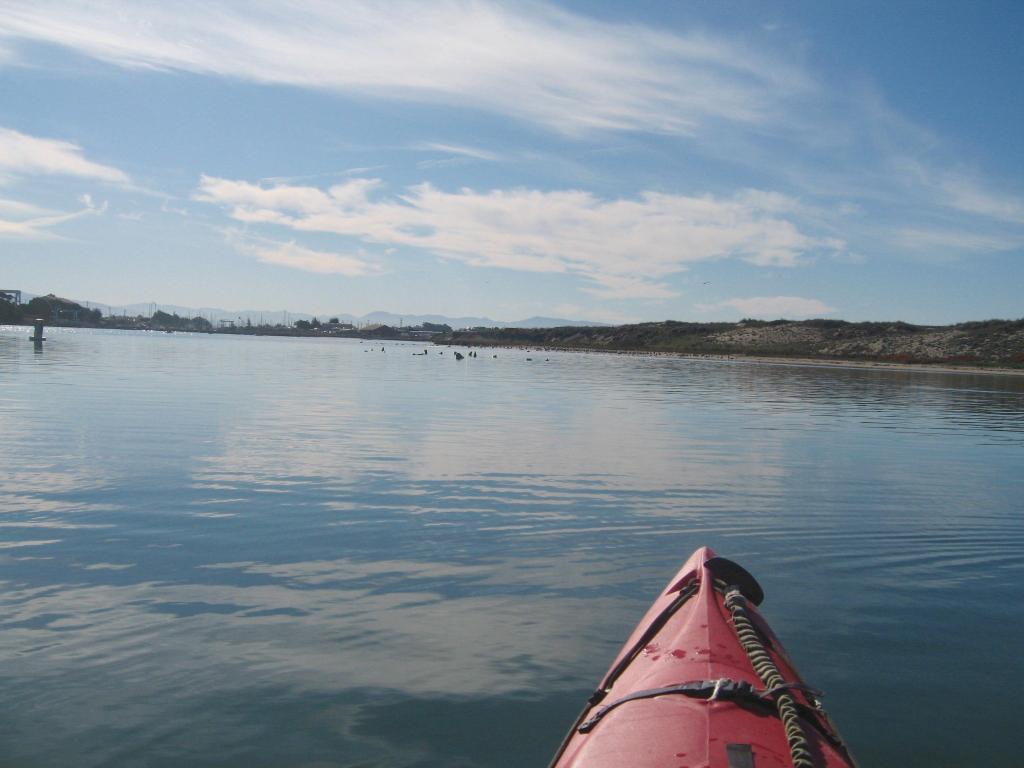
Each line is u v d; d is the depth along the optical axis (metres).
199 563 2.39
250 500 3.19
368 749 1.44
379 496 3.33
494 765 1.40
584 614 2.07
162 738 1.46
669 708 1.15
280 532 2.74
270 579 2.27
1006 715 1.59
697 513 3.21
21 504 3.03
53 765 1.37
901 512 3.29
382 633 1.91
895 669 1.78
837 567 2.53
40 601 2.05
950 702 1.63
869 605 2.18
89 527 2.74
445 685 1.67
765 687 1.21
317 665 1.74
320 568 2.38
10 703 1.56
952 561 2.62
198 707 1.56
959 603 2.20
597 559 2.55
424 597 2.16
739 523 3.06
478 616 2.03
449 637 1.90
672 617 1.58
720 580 1.69
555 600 2.17
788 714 1.09
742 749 1.02
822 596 2.25
